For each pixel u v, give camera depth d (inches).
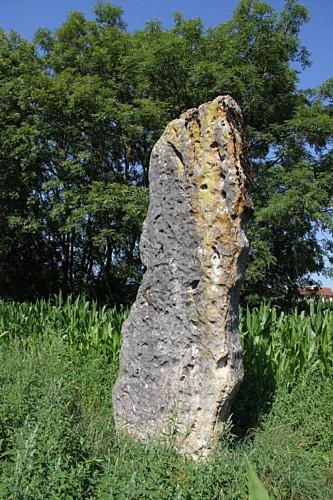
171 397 198.1
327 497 176.2
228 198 195.8
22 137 625.0
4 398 194.2
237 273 195.3
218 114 201.2
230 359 193.3
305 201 573.3
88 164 649.0
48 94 627.8
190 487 157.9
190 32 636.7
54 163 671.1
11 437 165.6
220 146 199.0
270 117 671.8
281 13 684.7
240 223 196.9
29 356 273.1
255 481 111.0
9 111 658.2
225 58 605.9
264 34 628.4
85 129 657.0
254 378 257.8
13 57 708.7
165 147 211.9
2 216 693.3
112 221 635.5
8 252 761.6
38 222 671.8
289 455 193.6
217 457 178.7
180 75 641.0
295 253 666.8
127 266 686.5
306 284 729.0
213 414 190.7
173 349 200.7
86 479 153.9
